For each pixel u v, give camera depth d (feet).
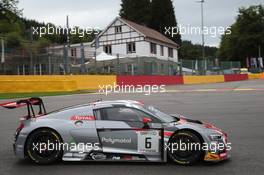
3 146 34.01
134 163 26.89
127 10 272.10
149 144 26.43
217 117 49.44
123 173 24.27
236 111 54.54
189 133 26.08
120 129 26.68
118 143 26.68
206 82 148.66
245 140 34.60
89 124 26.99
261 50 317.42
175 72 163.32
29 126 27.17
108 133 26.78
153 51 176.96
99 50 177.88
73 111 27.61
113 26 175.83
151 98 76.64
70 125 27.09
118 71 128.16
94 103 27.89
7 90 88.43
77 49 138.62
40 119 27.53
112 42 176.45
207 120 47.11
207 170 24.71
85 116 27.30
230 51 327.67
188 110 57.11
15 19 243.19
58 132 26.96
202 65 171.12
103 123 26.94
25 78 92.48
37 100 30.25
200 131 26.00
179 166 25.85
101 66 131.44
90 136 26.84
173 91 95.91
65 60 109.70
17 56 106.93
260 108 57.06
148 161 26.50
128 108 27.22
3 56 102.99
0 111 59.21
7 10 238.68
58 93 90.53
